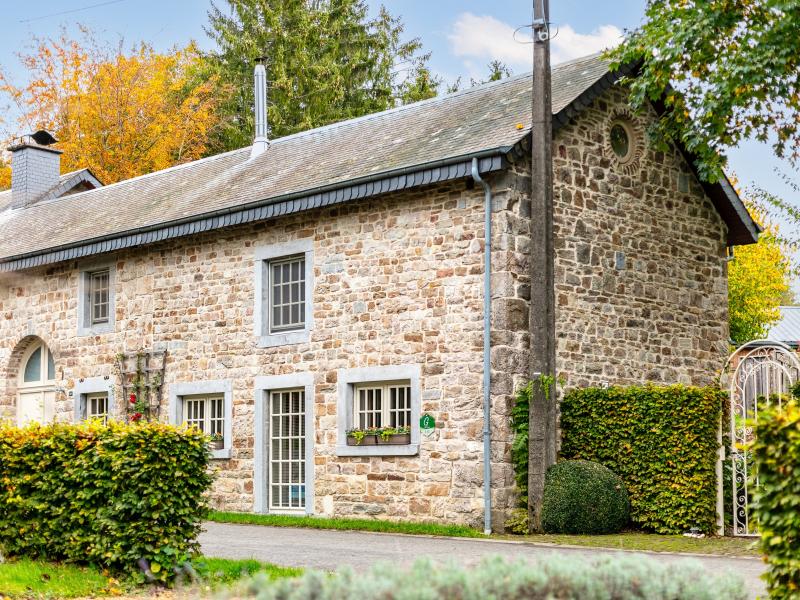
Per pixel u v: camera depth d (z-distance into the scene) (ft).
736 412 44.68
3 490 32.78
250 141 107.55
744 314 87.45
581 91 45.60
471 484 42.96
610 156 49.52
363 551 35.60
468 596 15.66
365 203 48.34
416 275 46.03
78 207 72.33
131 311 59.11
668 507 41.37
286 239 51.55
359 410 48.03
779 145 49.37
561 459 44.47
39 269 65.62
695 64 47.29
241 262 53.52
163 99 108.78
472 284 44.06
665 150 48.88
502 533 41.81
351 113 111.24
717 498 41.47
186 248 56.44
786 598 19.56
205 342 54.75
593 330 47.34
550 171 43.57
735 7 45.57
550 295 43.27
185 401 56.08
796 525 19.39
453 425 43.88
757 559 33.71
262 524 47.29
